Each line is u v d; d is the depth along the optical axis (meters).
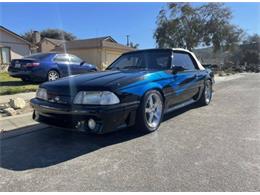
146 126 4.06
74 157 3.26
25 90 8.17
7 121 5.00
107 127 3.43
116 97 3.49
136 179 2.65
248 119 5.19
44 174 2.80
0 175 2.79
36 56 9.71
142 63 5.09
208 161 3.08
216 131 4.33
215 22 31.25
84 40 30.39
